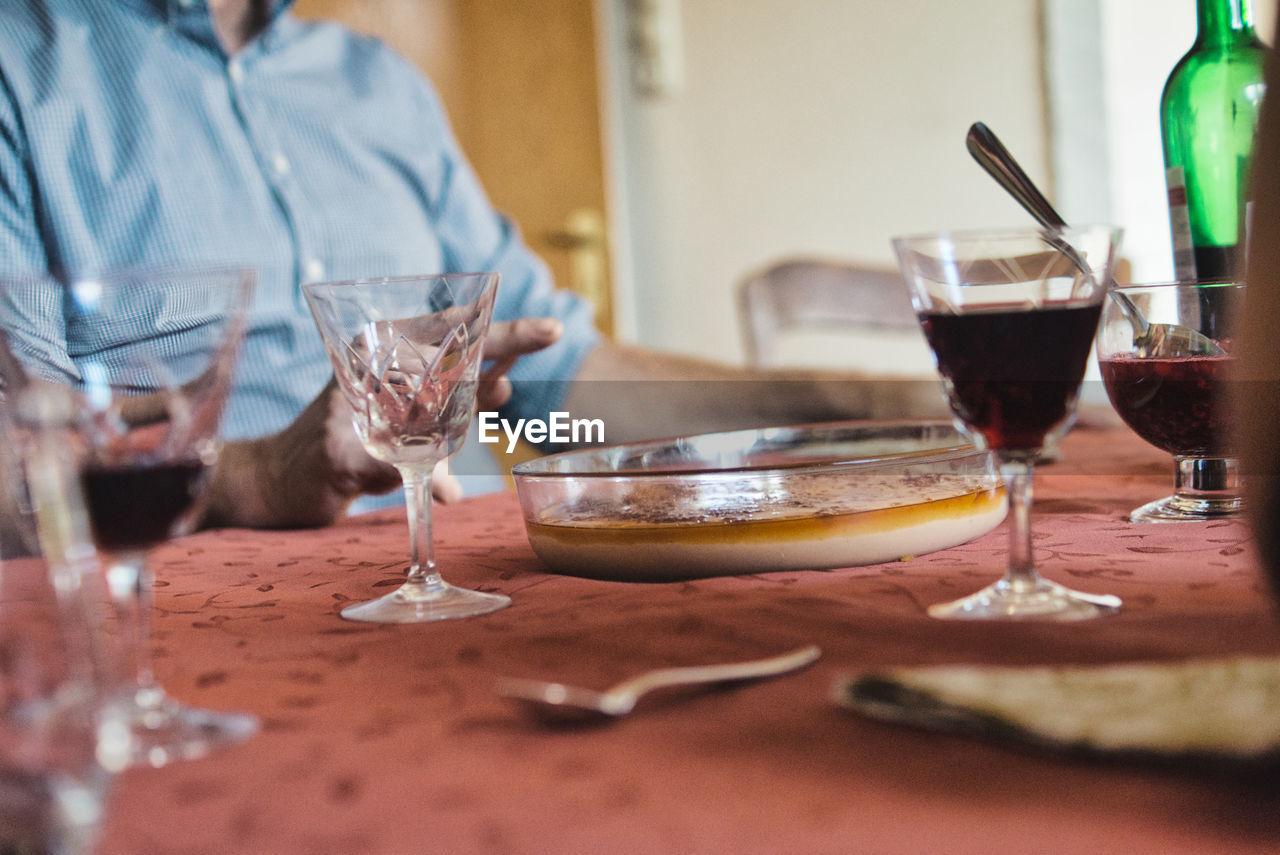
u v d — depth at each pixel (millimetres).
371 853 282
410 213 1722
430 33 3457
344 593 635
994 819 280
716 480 600
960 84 3510
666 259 3975
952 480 630
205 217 1482
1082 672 334
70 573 412
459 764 336
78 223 1394
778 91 3762
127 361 411
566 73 3541
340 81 1724
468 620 531
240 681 444
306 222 1567
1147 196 3338
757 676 396
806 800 298
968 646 424
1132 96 3324
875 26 3604
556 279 3619
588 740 350
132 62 1482
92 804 281
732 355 3928
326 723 383
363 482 925
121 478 406
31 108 1379
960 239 485
